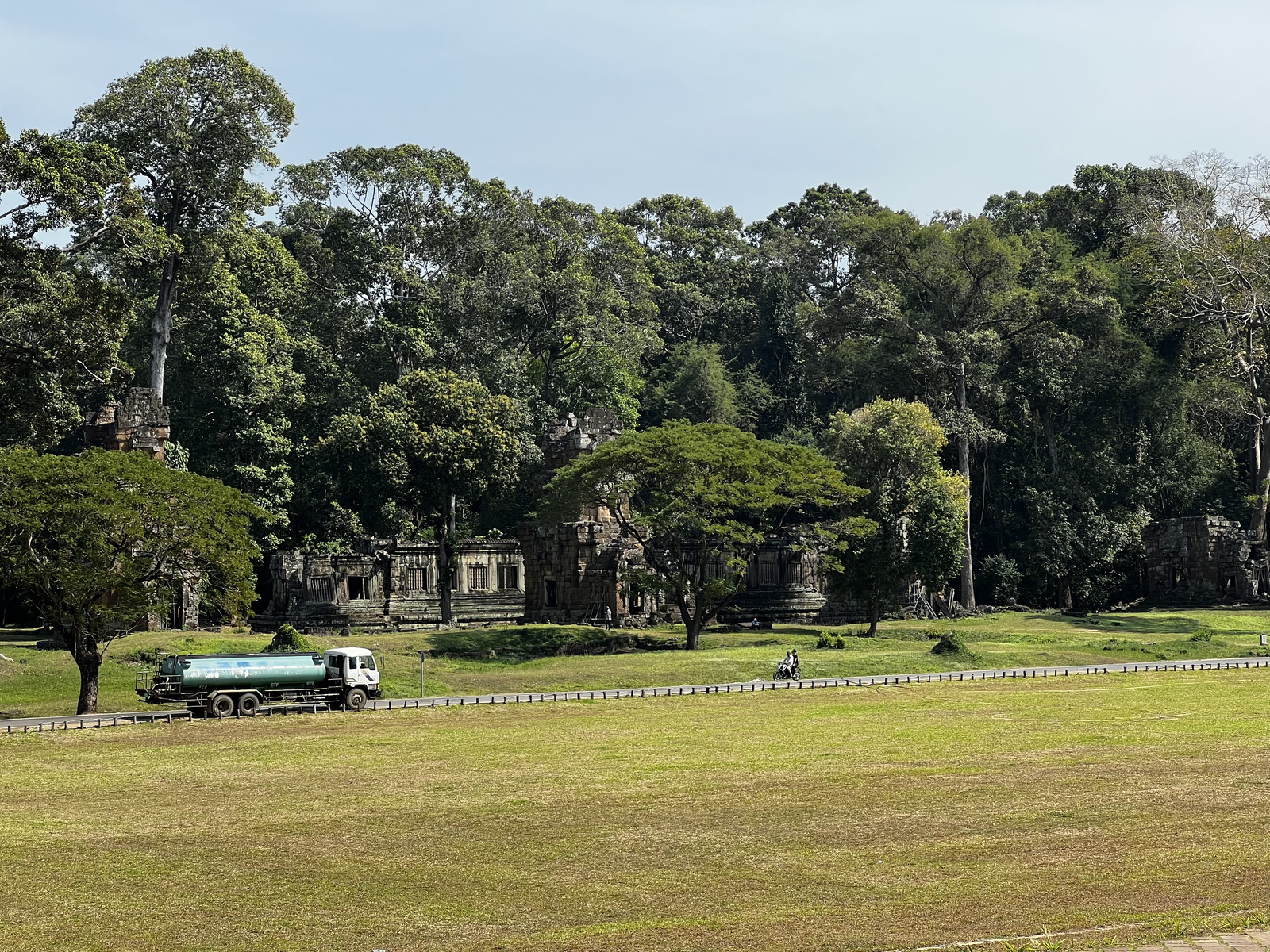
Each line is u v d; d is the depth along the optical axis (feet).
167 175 346.95
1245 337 414.41
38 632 303.27
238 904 84.02
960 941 71.26
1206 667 240.73
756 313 534.78
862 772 126.21
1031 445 442.09
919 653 256.73
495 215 435.12
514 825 105.81
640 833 101.65
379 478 338.34
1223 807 103.86
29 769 138.82
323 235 422.00
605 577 324.80
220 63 345.72
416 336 401.49
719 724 168.55
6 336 253.65
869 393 433.89
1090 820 100.53
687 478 279.28
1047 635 299.99
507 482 352.28
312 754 146.92
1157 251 417.69
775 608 337.31
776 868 89.66
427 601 342.85
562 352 453.58
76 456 207.10
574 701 201.05
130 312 268.21
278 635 248.11
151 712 193.06
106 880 90.43
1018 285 417.49
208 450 365.20
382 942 75.25
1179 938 69.97
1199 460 426.51
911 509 308.19
